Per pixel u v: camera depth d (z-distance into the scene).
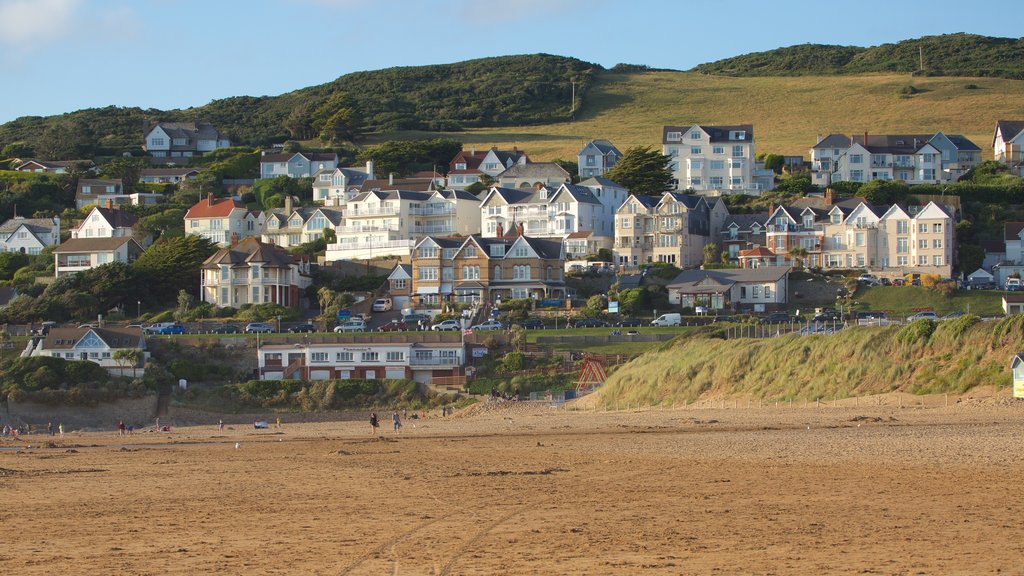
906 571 28.55
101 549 33.88
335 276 169.62
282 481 50.06
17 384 114.44
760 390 88.94
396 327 141.75
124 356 121.69
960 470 45.31
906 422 66.38
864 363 84.38
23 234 191.62
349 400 117.06
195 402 116.75
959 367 78.81
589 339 126.19
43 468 58.94
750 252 167.62
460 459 58.06
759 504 39.03
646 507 39.22
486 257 157.38
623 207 174.62
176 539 35.38
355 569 30.55
